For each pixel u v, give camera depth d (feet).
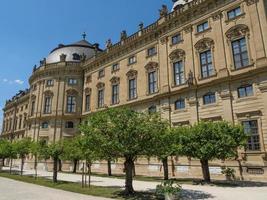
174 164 118.83
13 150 148.66
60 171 177.68
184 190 68.28
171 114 126.62
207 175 88.84
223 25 113.19
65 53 219.20
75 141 91.61
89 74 198.29
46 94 206.80
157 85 138.00
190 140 83.51
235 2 110.22
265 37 97.45
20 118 283.18
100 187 79.00
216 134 80.84
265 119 92.68
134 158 66.80
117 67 170.50
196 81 118.83
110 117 65.00
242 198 54.60
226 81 106.42
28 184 91.25
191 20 127.34
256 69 96.63
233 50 108.17
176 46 132.05
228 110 103.81
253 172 92.58
